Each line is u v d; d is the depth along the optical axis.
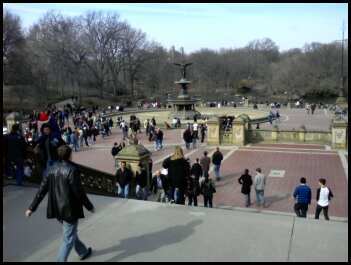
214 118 34.94
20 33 72.25
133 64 92.56
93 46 84.69
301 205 14.17
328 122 52.53
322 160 27.11
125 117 61.56
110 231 7.41
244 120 34.22
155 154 30.64
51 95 85.31
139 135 42.16
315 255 6.41
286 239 7.01
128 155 15.36
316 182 21.23
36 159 11.31
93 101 83.81
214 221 7.84
